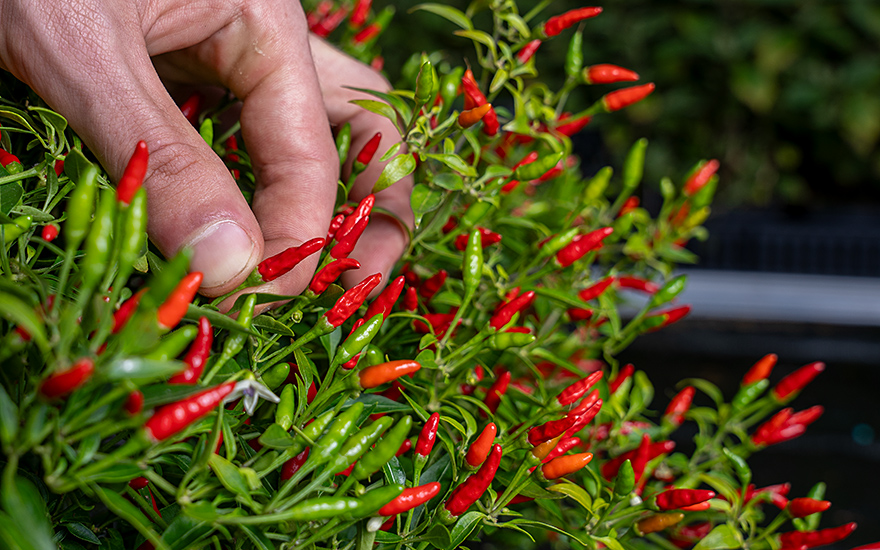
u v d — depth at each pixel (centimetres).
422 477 41
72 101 38
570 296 44
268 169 42
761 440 48
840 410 102
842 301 141
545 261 47
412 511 39
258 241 38
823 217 158
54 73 38
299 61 43
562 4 182
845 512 79
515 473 41
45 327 34
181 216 37
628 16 184
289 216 41
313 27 58
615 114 182
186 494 35
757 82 175
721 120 189
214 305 38
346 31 58
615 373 49
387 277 43
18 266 36
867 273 152
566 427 40
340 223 43
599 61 183
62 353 32
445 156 43
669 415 50
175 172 38
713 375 113
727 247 155
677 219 54
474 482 38
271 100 42
